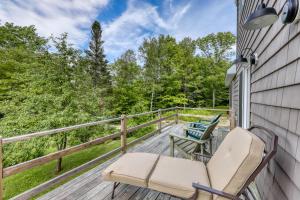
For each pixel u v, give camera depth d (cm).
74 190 217
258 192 200
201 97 1839
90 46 1856
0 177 162
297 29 115
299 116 110
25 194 181
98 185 229
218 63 1956
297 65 115
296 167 111
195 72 1731
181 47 1888
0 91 868
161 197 202
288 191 122
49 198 201
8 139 167
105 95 1482
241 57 301
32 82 671
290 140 123
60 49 723
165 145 419
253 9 289
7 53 1016
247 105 369
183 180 164
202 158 322
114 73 1852
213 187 150
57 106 616
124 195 206
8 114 628
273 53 170
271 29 180
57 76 697
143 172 180
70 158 705
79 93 729
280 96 147
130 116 372
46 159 201
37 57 733
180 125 650
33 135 188
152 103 1678
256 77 256
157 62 1727
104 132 718
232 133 187
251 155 131
